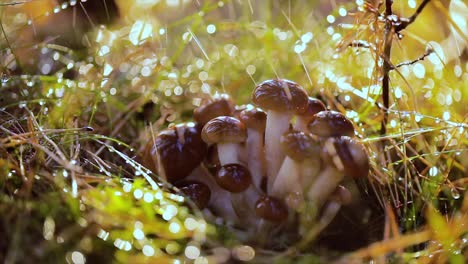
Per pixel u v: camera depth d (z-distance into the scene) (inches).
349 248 18.2
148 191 17.5
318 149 17.3
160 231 16.8
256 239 17.8
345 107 22.4
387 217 17.7
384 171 19.4
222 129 18.0
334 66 22.9
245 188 17.8
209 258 16.3
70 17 25.9
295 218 18.1
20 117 19.7
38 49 24.0
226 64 24.8
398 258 16.6
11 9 27.0
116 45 24.4
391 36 20.1
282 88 17.9
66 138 18.8
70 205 16.4
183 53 26.0
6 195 16.3
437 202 18.9
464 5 24.3
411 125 20.4
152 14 28.9
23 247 15.4
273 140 18.2
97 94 20.7
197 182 18.6
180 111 23.1
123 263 15.8
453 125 19.4
